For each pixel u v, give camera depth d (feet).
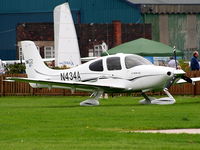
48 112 210.79
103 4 553.23
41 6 573.74
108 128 167.63
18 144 142.10
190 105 234.99
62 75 257.96
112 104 248.32
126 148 135.64
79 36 515.91
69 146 138.41
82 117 192.95
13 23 581.53
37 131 161.99
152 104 244.22
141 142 143.54
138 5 544.21
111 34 517.96
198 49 556.51
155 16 546.67
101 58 248.93
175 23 551.18
